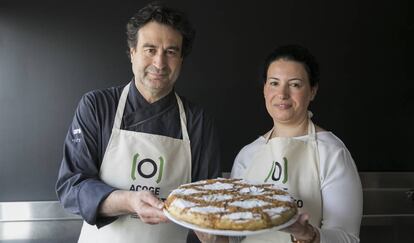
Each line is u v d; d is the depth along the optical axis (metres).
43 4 1.64
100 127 1.00
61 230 1.63
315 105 1.80
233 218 0.71
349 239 0.82
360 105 1.82
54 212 1.70
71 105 1.67
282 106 0.94
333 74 1.80
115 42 1.68
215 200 0.79
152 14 0.92
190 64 1.73
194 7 1.71
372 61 1.81
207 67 1.74
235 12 1.73
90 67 1.67
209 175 1.08
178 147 1.04
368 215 1.82
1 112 1.64
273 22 1.76
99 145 1.00
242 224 0.70
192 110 1.09
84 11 1.66
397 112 1.83
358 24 1.80
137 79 1.00
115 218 0.96
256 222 0.70
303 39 1.78
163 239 1.01
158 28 0.91
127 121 1.02
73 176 0.96
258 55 1.75
